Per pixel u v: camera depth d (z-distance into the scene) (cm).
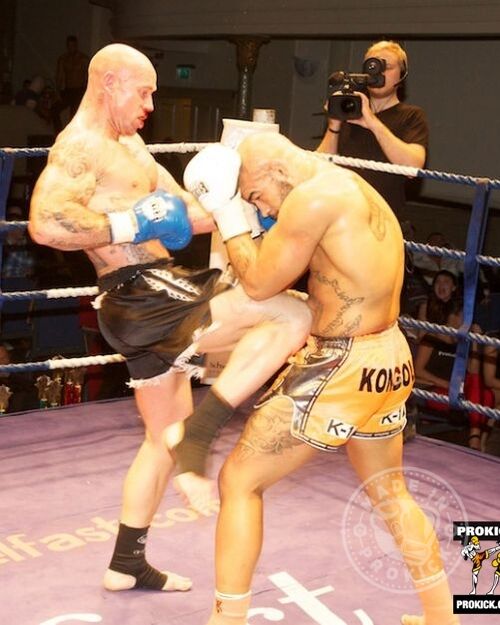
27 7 1606
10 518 345
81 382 584
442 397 424
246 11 1102
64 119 1405
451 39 1036
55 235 263
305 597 302
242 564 247
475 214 401
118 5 1284
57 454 405
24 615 284
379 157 433
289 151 250
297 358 258
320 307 253
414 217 1155
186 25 1174
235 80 1408
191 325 265
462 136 1119
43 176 271
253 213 275
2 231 415
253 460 250
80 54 1400
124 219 265
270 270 243
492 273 818
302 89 1273
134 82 277
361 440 263
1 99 1597
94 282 743
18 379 627
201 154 251
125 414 457
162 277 275
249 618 289
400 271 256
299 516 360
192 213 301
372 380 248
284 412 249
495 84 1080
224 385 246
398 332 261
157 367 277
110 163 277
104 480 383
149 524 300
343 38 1067
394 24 966
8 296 409
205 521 351
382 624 289
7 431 426
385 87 427
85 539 333
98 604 293
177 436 245
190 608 294
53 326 663
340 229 242
